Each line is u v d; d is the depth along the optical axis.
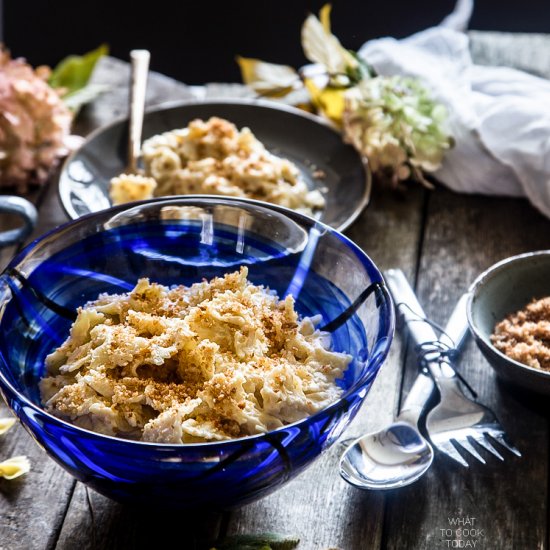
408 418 1.01
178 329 0.94
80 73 1.41
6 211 1.13
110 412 0.91
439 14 1.94
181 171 1.23
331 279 1.00
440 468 0.99
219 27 2.03
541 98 1.29
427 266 1.19
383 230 1.23
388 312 0.93
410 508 0.97
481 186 1.27
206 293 1.00
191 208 1.02
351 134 1.29
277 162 1.24
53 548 0.94
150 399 0.92
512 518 0.96
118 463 0.86
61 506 0.97
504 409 1.04
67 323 1.01
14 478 0.99
